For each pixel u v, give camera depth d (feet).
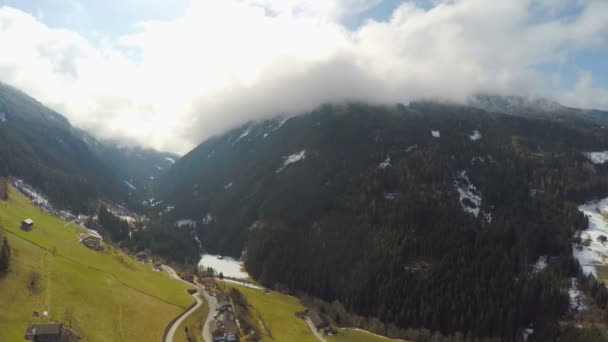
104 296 546.26
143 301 584.81
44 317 436.35
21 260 541.75
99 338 439.63
